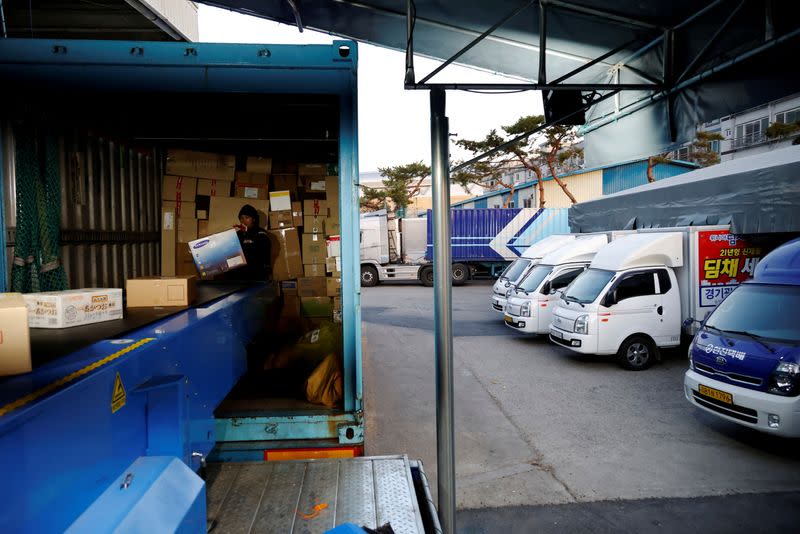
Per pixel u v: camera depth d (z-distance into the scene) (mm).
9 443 1137
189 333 2373
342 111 3387
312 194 5902
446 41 5879
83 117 3719
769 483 5215
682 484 5242
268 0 5332
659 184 13531
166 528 1413
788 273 6723
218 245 4570
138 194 4578
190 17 7613
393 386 8961
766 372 5676
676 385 8711
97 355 1763
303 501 2391
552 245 15141
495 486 5312
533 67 6152
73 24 6898
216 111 4477
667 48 4641
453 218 24641
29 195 3180
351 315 3545
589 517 4668
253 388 4117
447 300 2627
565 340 10219
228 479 2629
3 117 3053
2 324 1486
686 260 10000
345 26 5852
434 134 2643
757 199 9336
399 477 2643
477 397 8250
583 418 7215
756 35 3947
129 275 4355
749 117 30531
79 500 1413
